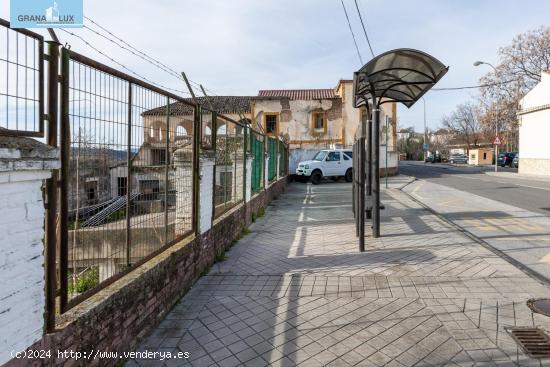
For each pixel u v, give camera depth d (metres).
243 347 3.71
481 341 3.72
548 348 3.58
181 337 3.91
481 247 7.08
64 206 2.82
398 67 7.07
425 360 3.43
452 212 11.33
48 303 2.59
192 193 5.50
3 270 2.17
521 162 29.48
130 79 3.73
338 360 3.46
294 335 3.93
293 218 10.80
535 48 36.00
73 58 2.91
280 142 17.92
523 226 9.13
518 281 5.29
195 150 5.55
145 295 3.88
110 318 3.22
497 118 36.53
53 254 2.65
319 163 22.80
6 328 2.19
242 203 9.12
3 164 2.10
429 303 4.61
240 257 6.79
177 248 4.84
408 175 29.12
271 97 28.34
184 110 5.26
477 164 54.25
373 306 4.57
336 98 28.08
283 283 5.41
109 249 3.57
